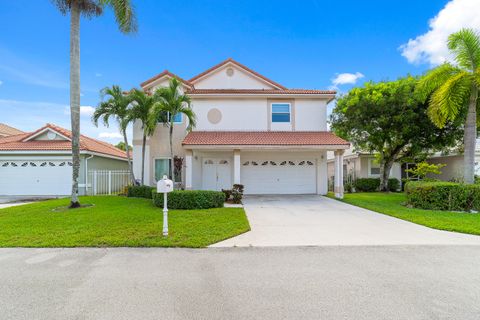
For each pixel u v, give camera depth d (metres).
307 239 6.37
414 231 7.13
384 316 3.06
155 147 15.86
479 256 5.16
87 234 6.48
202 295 3.57
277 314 3.10
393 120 15.90
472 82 10.25
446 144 16.52
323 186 16.61
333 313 3.12
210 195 10.77
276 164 16.75
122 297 3.52
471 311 3.17
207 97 16.36
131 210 9.86
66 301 3.41
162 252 5.38
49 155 16.27
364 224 8.04
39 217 8.55
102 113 13.83
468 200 10.05
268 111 16.58
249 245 5.87
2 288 3.79
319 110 16.64
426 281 4.02
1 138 20.17
